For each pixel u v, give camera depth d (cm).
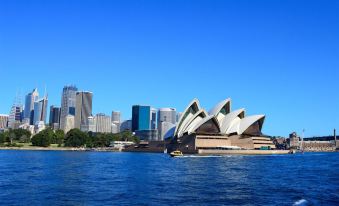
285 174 7144
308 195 4238
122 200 3778
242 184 5262
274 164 10638
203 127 19612
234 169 8319
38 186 4825
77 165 9294
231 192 4403
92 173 6938
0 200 3734
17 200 3738
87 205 3500
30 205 3484
